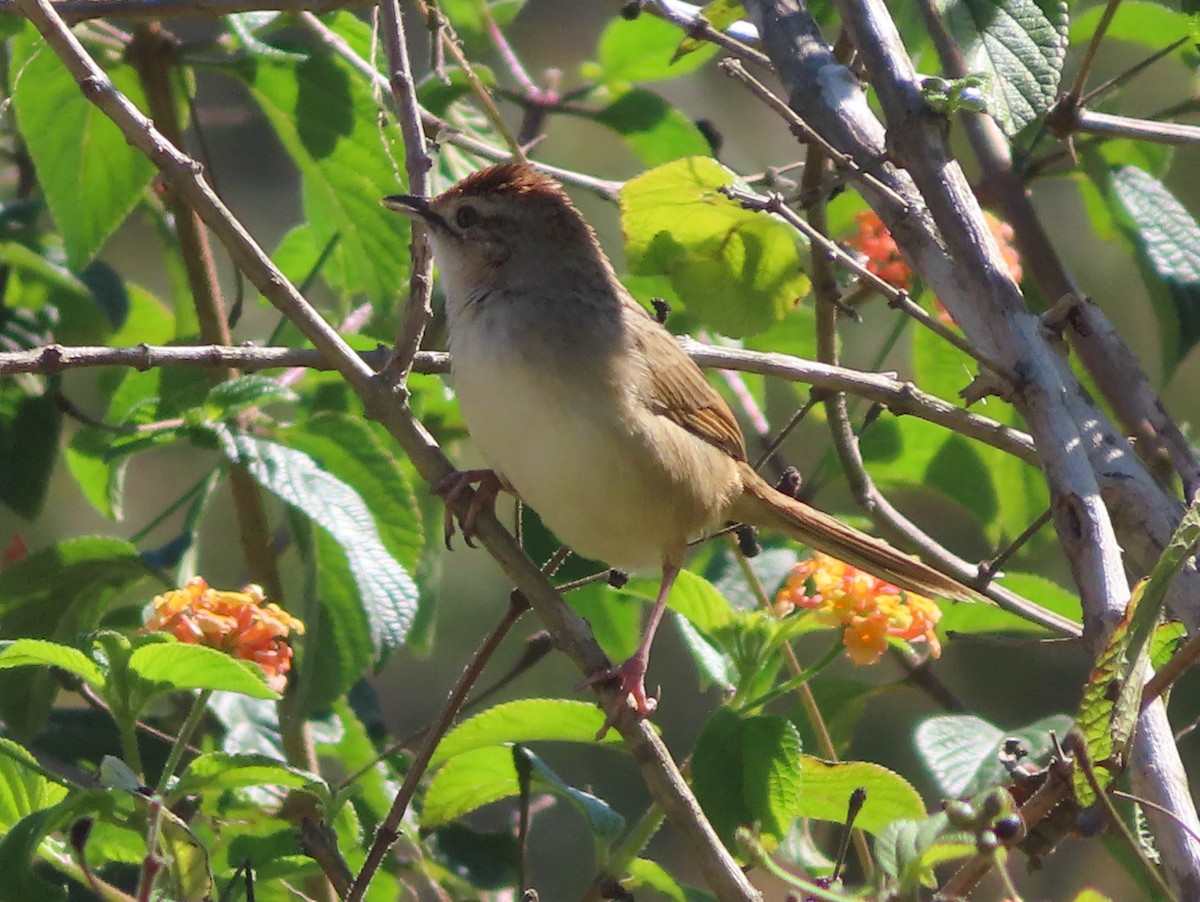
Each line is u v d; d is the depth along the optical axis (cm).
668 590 809
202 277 991
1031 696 1451
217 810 756
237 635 710
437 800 782
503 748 759
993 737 700
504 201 829
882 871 524
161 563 900
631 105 1111
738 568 1002
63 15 827
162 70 969
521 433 800
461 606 1559
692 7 991
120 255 1499
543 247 823
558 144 1530
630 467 804
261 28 1021
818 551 884
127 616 895
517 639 1445
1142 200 963
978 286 692
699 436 846
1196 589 614
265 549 949
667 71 1125
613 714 636
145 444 828
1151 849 648
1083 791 532
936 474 1073
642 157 1137
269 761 636
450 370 839
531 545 986
